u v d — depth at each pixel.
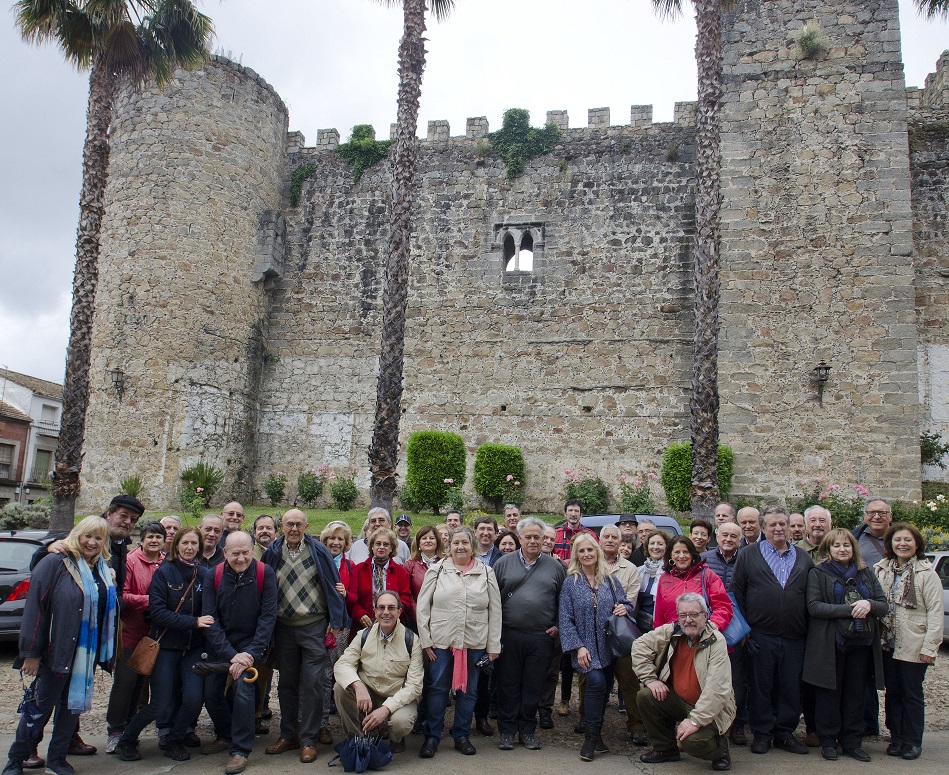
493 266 20.23
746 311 16.19
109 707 6.64
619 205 19.78
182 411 18.19
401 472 19.88
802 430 15.65
